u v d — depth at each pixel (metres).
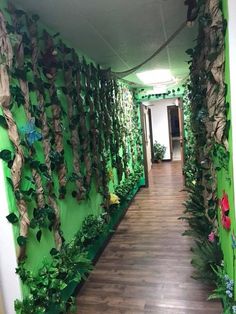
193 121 2.93
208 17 1.53
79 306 2.18
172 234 3.48
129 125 5.09
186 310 2.05
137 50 3.01
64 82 2.37
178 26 2.35
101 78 3.40
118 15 2.08
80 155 2.59
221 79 1.43
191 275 2.50
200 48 2.06
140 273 2.61
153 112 9.26
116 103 3.97
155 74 4.46
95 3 1.87
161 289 2.33
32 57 1.82
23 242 1.60
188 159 5.00
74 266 2.08
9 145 1.56
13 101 1.61
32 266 1.76
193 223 2.85
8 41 1.54
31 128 1.66
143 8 1.99
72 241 2.38
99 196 3.23
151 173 7.60
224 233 1.81
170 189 5.77
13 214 1.55
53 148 2.06
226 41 1.33
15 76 1.63
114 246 3.25
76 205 2.57
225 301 1.64
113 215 3.67
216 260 2.07
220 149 1.58
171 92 5.77
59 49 2.29
